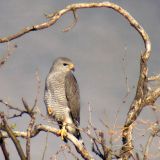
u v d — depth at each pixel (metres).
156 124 8.98
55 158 7.86
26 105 7.54
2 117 6.96
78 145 10.91
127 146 9.89
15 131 9.84
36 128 10.74
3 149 6.90
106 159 8.97
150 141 8.90
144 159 8.80
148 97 11.48
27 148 7.02
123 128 9.29
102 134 8.84
